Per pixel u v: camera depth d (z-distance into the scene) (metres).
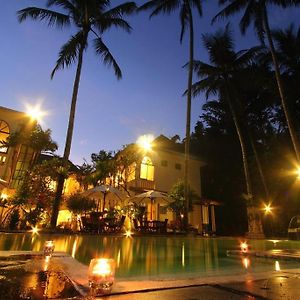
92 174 19.39
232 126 25.31
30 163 20.70
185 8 20.03
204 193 25.41
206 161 25.78
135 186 20.34
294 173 20.16
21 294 1.84
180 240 9.93
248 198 18.11
